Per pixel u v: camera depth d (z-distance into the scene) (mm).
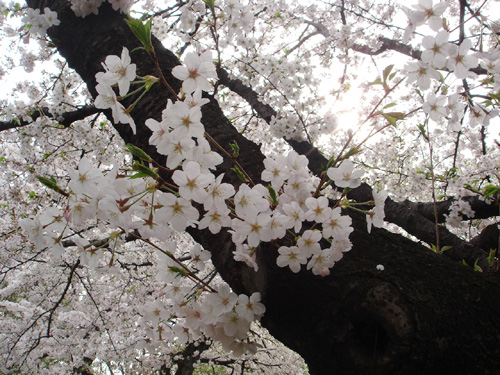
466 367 326
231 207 414
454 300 356
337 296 375
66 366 2260
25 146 1150
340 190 926
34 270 1841
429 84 416
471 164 1799
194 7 742
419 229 810
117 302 1982
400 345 333
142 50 625
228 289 399
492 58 434
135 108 572
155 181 373
